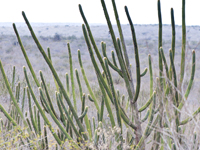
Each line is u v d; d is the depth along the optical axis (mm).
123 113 2186
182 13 1988
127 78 2180
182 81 2055
